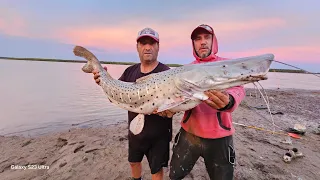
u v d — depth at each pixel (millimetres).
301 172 1681
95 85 8445
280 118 3578
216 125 1053
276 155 1986
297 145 2283
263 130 2785
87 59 1448
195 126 1085
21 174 1690
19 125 3182
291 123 3246
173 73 1070
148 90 1116
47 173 1690
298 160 1893
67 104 4758
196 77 989
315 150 2160
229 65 969
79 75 14414
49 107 4441
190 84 996
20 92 6227
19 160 1953
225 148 1065
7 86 7324
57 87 7543
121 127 2969
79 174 1650
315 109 4480
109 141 2309
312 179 1584
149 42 1243
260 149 2123
